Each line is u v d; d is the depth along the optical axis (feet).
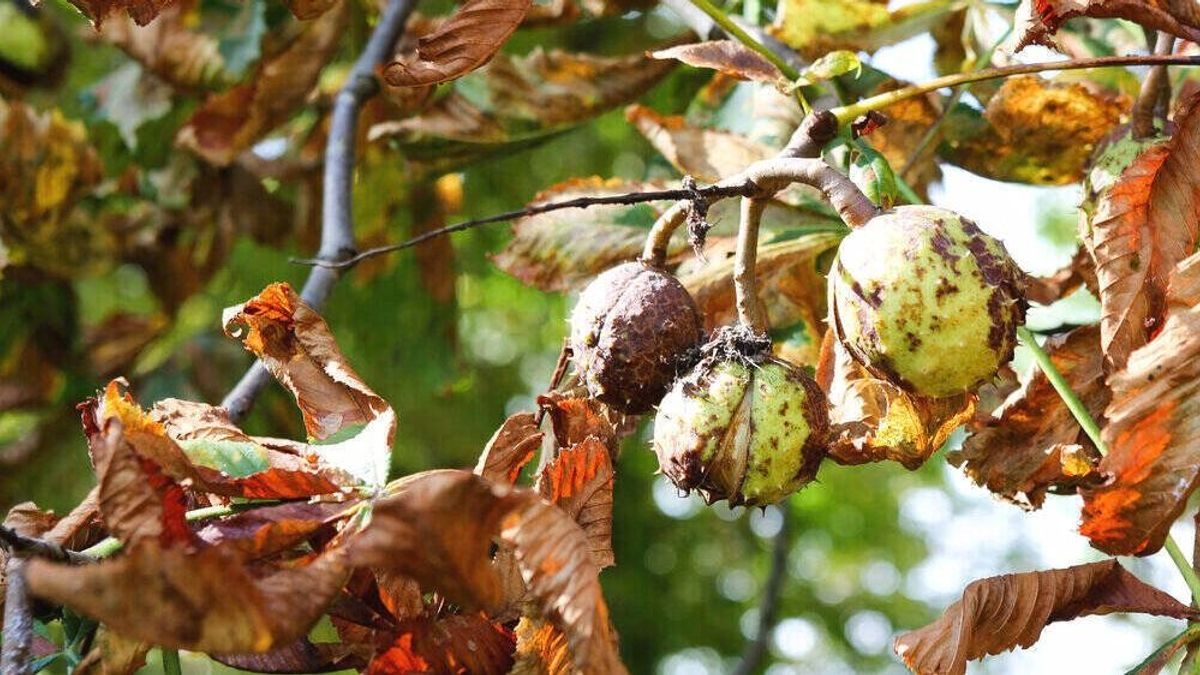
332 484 2.72
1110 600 2.86
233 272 5.09
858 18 3.46
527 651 2.72
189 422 2.78
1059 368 3.11
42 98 4.53
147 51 3.90
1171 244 2.92
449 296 4.34
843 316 2.81
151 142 4.13
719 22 3.05
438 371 4.38
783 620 7.67
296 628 2.54
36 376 4.37
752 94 3.46
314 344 2.84
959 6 3.51
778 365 2.82
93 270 4.20
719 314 3.24
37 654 2.82
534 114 3.66
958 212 2.79
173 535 2.64
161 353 4.62
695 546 6.94
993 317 2.75
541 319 6.56
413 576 2.55
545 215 3.31
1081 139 3.41
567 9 3.71
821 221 3.26
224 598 2.47
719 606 6.95
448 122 3.65
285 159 4.31
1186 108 2.91
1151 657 2.88
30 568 2.43
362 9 3.88
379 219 4.10
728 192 2.81
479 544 2.56
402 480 2.73
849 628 8.15
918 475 8.21
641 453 6.29
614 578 6.55
